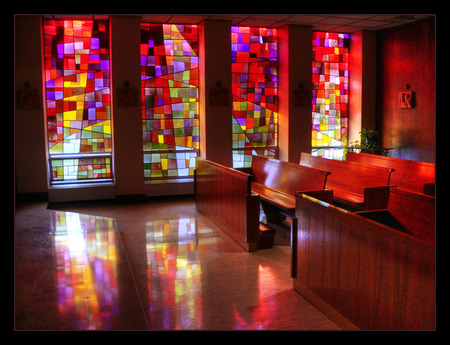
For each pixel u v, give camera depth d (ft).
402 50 29.63
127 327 10.08
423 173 18.90
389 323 9.11
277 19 27.61
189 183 29.07
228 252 17.39
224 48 28.09
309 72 29.94
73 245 16.62
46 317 10.48
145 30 27.86
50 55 26.30
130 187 27.40
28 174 25.53
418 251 8.28
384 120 31.58
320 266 11.96
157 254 17.15
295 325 11.19
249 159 30.73
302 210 12.97
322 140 32.32
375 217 13.41
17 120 25.05
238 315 11.79
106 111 27.50
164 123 28.71
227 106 28.66
